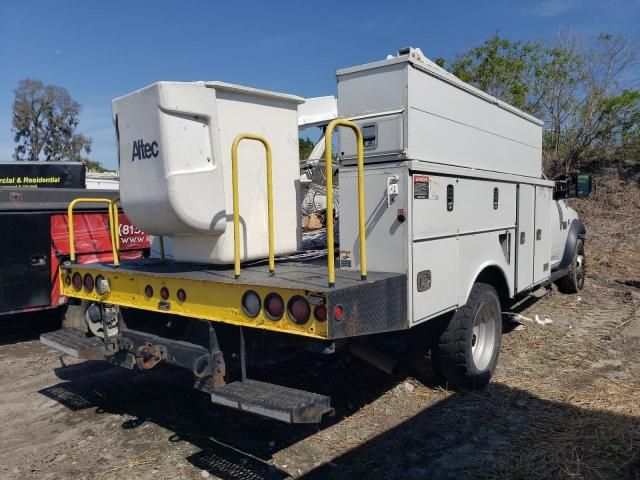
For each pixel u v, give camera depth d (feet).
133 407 14.92
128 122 12.57
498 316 15.60
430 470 10.96
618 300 25.90
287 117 13.84
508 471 10.84
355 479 10.72
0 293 20.26
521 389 14.92
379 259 11.73
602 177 52.80
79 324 15.17
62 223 21.80
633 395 14.33
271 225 11.50
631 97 53.88
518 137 17.72
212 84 12.10
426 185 11.91
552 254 24.07
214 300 11.10
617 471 10.71
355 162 12.13
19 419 14.40
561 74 57.26
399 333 13.73
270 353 10.85
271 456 11.73
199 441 12.62
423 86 11.96
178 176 11.74
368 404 14.14
